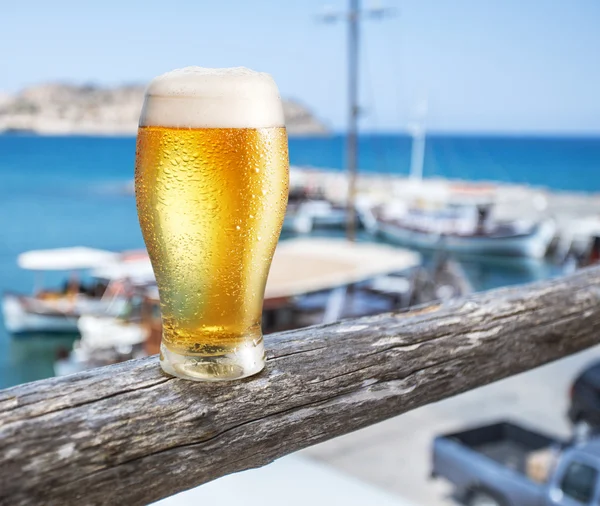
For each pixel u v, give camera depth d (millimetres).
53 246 33312
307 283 12609
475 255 30453
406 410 1169
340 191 49531
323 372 1044
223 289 925
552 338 1427
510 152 137875
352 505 4414
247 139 905
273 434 973
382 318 1244
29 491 751
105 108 184625
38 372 15406
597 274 1659
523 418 8750
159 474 853
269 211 944
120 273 15359
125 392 874
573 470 5156
